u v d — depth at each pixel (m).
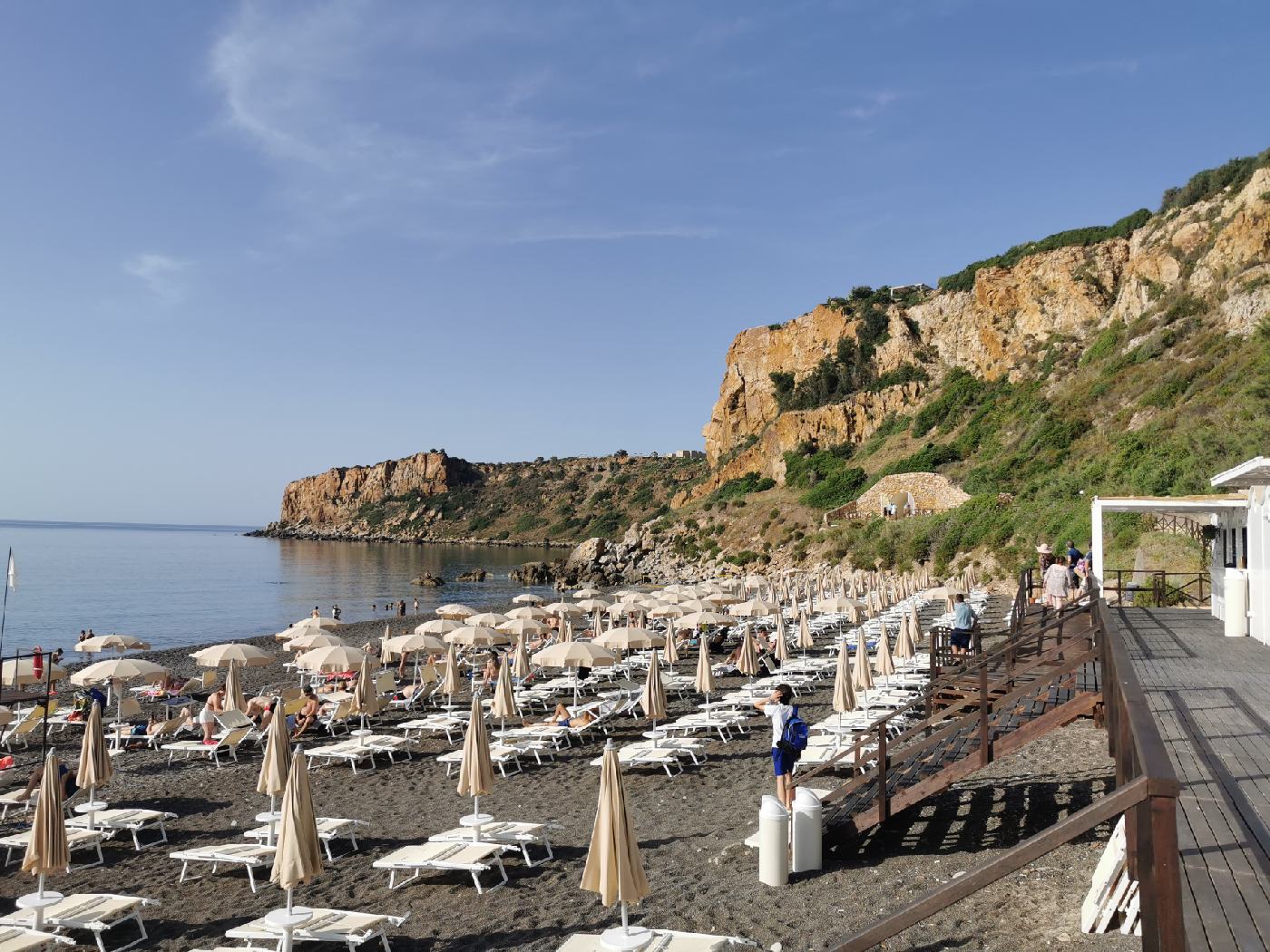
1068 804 12.01
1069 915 7.73
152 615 58.28
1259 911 4.70
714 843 11.75
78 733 20.56
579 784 15.59
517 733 17.48
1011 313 87.69
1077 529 40.81
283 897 10.63
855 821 10.81
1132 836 6.75
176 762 17.81
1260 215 59.00
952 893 5.00
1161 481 40.19
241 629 51.03
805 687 24.45
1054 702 11.70
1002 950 7.25
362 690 19.70
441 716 19.69
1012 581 45.94
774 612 32.81
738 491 101.62
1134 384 59.31
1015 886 8.81
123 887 11.14
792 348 113.94
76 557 127.94
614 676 27.03
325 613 59.66
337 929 8.73
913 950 7.58
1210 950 4.28
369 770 17.03
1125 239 82.50
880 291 110.38
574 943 8.18
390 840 12.72
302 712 20.17
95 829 12.95
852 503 76.44
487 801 14.64
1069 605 15.45
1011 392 80.69
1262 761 7.50
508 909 9.89
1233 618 15.73
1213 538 20.75
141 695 24.95
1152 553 33.59
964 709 13.79
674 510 107.94
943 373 94.44
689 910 9.22
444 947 9.01
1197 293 62.09
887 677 22.30
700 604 35.06
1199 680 11.29
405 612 60.69
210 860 11.12
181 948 9.34
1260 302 53.88
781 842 9.80
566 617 33.59
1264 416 39.03
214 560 123.94
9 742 19.55
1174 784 4.45
